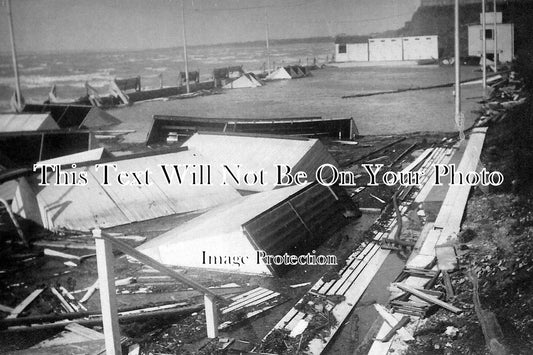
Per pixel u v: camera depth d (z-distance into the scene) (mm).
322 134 20531
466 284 7844
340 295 8055
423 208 11984
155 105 31812
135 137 22969
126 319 7523
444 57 38344
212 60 51531
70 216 12164
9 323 7570
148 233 11750
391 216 11961
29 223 12352
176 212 13000
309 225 10555
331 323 7234
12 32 29594
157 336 7172
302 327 7184
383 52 40750
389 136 20156
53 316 7781
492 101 22719
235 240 9352
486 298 7074
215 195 13672
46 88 38375
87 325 7527
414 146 18422
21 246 11219
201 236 9664
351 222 11836
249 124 20375
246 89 36531
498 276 7500
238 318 7609
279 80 39531
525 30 27562
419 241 10039
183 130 21328
